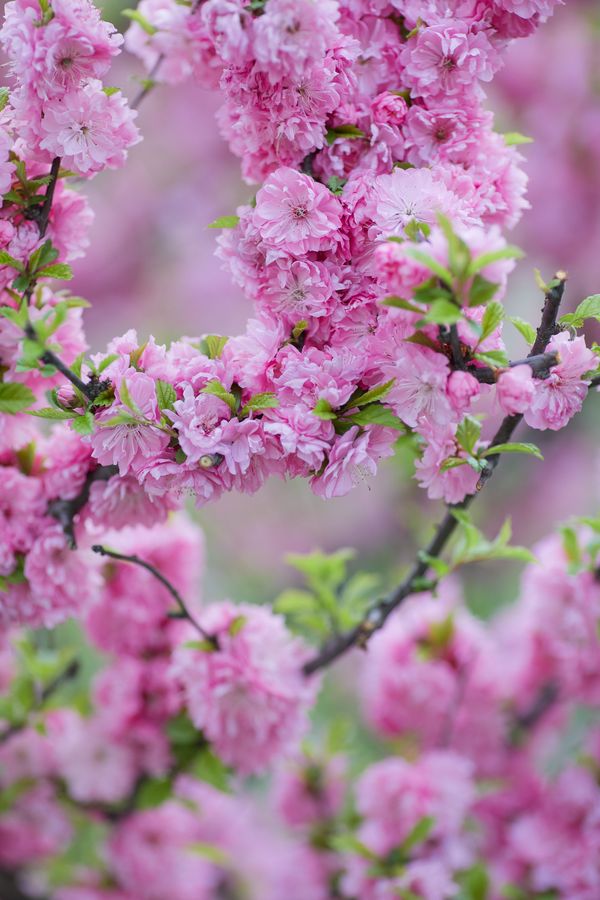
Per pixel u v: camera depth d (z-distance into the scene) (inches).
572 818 77.3
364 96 69.9
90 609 75.5
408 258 66.6
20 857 78.3
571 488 122.8
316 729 94.1
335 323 69.0
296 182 68.5
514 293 122.5
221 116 70.6
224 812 82.1
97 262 125.1
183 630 75.9
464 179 69.3
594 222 113.3
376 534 121.6
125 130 69.7
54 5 68.4
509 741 79.7
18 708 76.7
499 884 77.5
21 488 71.3
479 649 78.6
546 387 68.7
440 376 67.3
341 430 68.4
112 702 76.1
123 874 77.7
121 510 71.7
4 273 69.8
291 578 124.0
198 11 69.8
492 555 73.1
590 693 77.6
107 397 68.6
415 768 76.4
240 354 69.0
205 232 127.1
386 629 78.4
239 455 68.2
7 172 69.1
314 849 78.5
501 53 70.3
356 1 69.8
